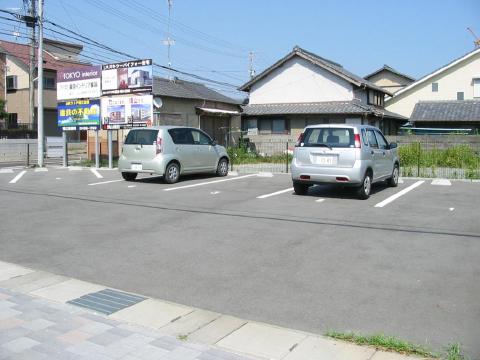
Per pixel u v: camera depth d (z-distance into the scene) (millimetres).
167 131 13102
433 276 5387
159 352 3699
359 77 33906
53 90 37406
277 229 7594
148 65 16172
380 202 9938
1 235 7398
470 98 35000
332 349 3736
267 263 5926
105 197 10727
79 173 16078
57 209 9375
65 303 4723
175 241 6973
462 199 10250
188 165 13570
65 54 40469
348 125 10438
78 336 3973
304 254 6270
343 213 8789
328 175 10266
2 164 23156
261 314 4469
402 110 36750
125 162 13227
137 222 8188
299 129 29797
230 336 3992
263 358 3615
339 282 5246
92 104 17734
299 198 10523
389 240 6883
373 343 3789
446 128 31297
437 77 35719
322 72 30312
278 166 19188
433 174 15125
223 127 28828
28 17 19703
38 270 5777
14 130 32594
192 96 25719
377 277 5379
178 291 5074
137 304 4699
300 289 5066
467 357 3590
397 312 4453
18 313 4449
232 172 16047
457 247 6500
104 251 6523
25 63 36500
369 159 10484
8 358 3580
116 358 3592
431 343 3844
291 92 31234
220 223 8047
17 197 10812
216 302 4770
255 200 10266
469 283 5160
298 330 4109
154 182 13305
